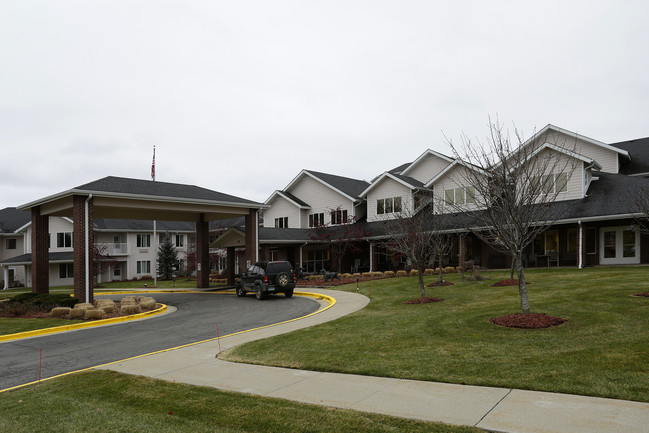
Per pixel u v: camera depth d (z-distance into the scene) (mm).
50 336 14172
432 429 4996
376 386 6766
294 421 5523
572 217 22812
